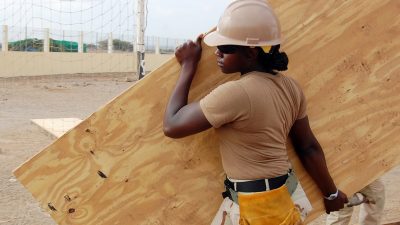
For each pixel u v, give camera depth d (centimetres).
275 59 237
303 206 253
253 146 234
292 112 246
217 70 274
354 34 294
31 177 274
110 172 279
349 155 303
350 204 359
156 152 282
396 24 299
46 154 273
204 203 288
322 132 297
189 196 287
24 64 2658
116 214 283
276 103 234
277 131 237
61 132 1045
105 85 2467
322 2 288
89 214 281
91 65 3142
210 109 229
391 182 732
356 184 306
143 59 1382
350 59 295
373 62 299
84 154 276
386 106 304
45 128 1086
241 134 233
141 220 286
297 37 287
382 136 306
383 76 301
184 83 263
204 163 285
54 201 277
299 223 243
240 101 226
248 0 236
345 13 291
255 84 229
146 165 282
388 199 646
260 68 238
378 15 296
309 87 292
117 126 277
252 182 235
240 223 241
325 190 287
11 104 1633
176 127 239
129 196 283
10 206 608
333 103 297
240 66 237
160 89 276
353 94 299
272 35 233
